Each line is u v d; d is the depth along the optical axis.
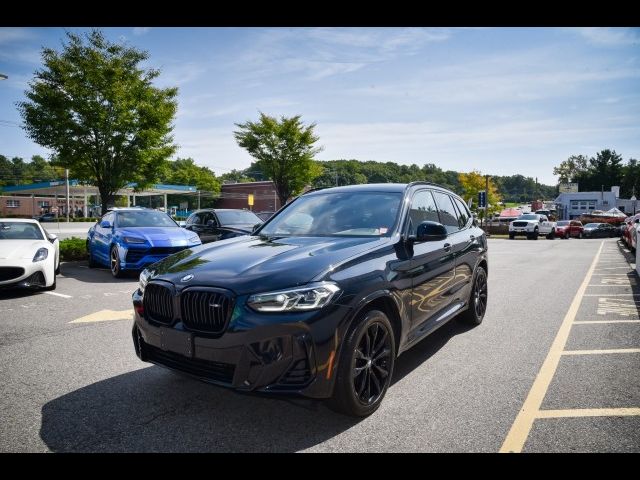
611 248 19.81
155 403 3.19
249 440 2.67
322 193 4.49
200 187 78.81
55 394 3.36
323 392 2.61
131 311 6.17
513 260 14.04
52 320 5.66
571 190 87.81
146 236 8.91
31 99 12.91
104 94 13.15
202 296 2.69
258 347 2.53
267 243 3.51
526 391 3.37
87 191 55.56
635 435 2.70
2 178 115.25
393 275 3.19
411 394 3.32
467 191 53.78
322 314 2.60
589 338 4.83
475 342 4.68
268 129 30.86
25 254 7.31
